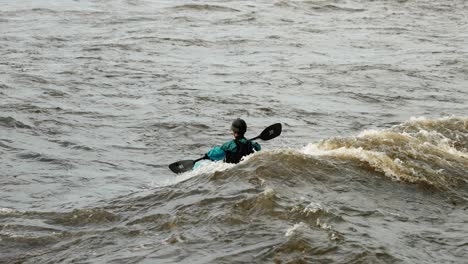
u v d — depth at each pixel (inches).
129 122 1212.5
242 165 685.3
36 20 2564.0
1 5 2940.5
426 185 675.4
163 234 569.3
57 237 585.6
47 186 859.4
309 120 1244.5
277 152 701.3
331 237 527.5
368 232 546.6
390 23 2748.5
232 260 501.4
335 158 709.9
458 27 2679.6
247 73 1694.1
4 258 552.4
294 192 626.2
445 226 577.9
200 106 1337.4
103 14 2741.1
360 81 1615.4
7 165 948.0
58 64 1743.4
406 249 519.2
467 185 689.0
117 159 999.6
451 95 1488.7
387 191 653.3
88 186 863.1
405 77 1668.3
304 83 1584.6
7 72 1608.0
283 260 498.3
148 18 2664.9
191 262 505.7
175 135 1136.2
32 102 1322.6
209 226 567.2
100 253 544.4
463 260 506.9
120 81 1566.2
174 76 1638.8
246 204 594.6
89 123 1198.3
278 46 2143.2
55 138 1101.1
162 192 669.3
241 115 1272.1
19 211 667.4
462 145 848.3
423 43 2266.2
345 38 2352.4
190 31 2380.7
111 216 631.2
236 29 2474.2
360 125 1217.4
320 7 3137.3
